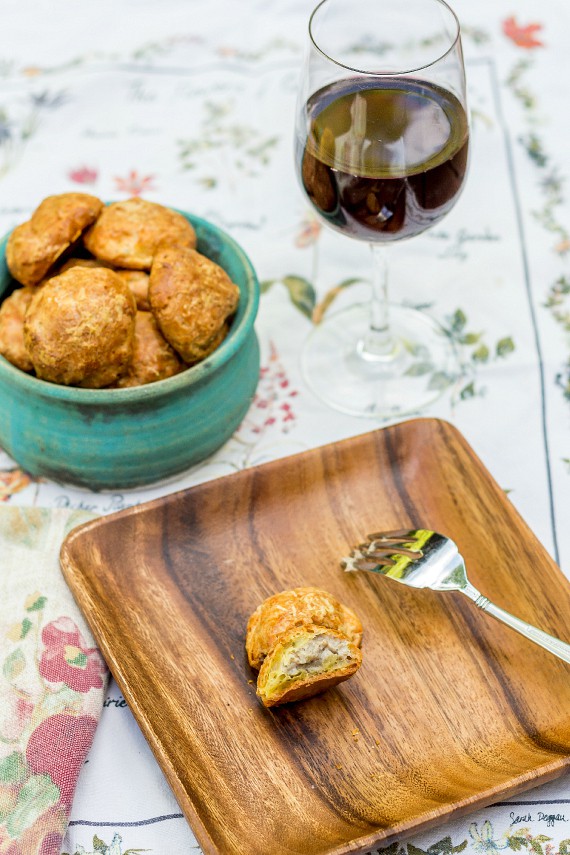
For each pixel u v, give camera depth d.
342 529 0.75
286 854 0.62
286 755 0.66
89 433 0.74
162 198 0.94
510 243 0.91
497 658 0.69
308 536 0.74
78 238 0.77
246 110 1.01
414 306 0.88
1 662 0.69
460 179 0.74
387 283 0.85
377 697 0.68
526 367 0.83
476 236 0.91
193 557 0.73
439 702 0.68
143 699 0.67
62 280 0.74
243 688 0.68
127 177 0.96
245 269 0.78
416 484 0.76
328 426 0.81
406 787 0.65
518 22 1.07
